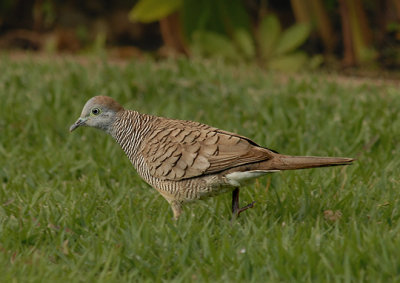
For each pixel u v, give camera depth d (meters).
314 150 12.18
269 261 7.76
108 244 8.31
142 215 9.37
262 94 15.41
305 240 8.21
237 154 8.54
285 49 19.17
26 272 7.73
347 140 12.54
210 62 17.94
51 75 16.77
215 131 8.96
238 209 9.16
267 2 23.20
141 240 8.43
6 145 12.79
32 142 13.07
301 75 18.20
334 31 21.78
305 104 14.60
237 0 19.45
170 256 8.00
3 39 22.92
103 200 10.11
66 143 12.83
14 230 8.77
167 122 9.32
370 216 9.09
